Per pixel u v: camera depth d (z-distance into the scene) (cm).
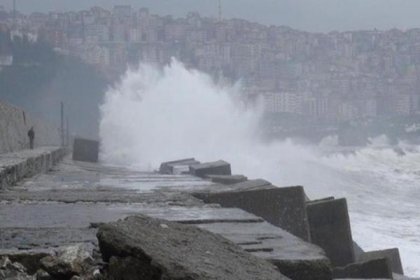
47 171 3306
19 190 2103
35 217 1407
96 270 762
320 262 940
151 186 2261
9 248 1004
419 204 3831
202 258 730
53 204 1691
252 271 729
